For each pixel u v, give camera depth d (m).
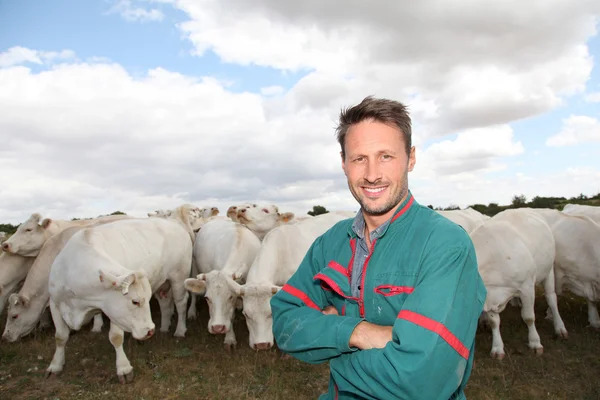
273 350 6.93
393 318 1.79
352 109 1.92
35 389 5.74
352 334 1.74
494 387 5.60
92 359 6.66
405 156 1.91
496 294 6.62
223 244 8.24
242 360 6.57
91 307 5.75
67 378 6.04
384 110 1.86
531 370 6.11
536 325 7.95
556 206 22.84
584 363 6.30
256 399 5.48
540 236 7.13
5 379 6.04
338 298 2.09
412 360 1.55
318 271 2.21
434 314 1.60
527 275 6.59
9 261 8.56
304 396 5.57
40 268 7.51
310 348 1.83
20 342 7.41
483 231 6.93
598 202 22.78
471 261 1.77
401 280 1.78
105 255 5.96
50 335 7.97
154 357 6.76
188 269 8.48
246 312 6.15
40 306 7.53
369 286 1.87
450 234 1.78
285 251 7.35
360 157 1.88
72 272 5.76
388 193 1.86
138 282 5.50
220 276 6.66
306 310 1.98
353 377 1.69
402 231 1.88
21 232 8.50
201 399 5.47
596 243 7.27
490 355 6.61
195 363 6.59
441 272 1.69
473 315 1.71
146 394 5.56
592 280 7.39
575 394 5.45
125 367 5.91
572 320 8.12
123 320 5.53
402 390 1.56
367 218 1.98
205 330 8.25
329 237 2.24
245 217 9.26
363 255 2.03
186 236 8.58
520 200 28.19
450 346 1.59
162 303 8.40
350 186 1.96
